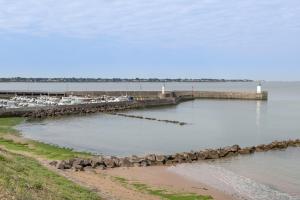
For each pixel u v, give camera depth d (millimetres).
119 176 33531
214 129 71750
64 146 50094
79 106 96938
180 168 38062
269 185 32812
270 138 62000
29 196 19359
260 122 83875
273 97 181750
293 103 140375
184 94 154125
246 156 45188
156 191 29547
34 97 125188
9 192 19047
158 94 142875
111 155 44719
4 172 22453
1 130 60938
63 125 73438
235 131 69625
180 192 29609
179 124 77875
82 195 23969
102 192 27047
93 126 73125
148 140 57719
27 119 80188
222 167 39188
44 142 51969
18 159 31578
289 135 65438
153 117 90438
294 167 39812
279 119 89875
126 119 85562
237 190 31062
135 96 139875
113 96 133375
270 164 41094
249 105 129375
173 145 53719
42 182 23875
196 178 34438
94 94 145125
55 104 99625
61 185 25484
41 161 35750
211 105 127375
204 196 28672
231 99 152375
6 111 80562
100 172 34438
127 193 28047
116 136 61219
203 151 44406
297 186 32656
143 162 38469
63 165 34500
